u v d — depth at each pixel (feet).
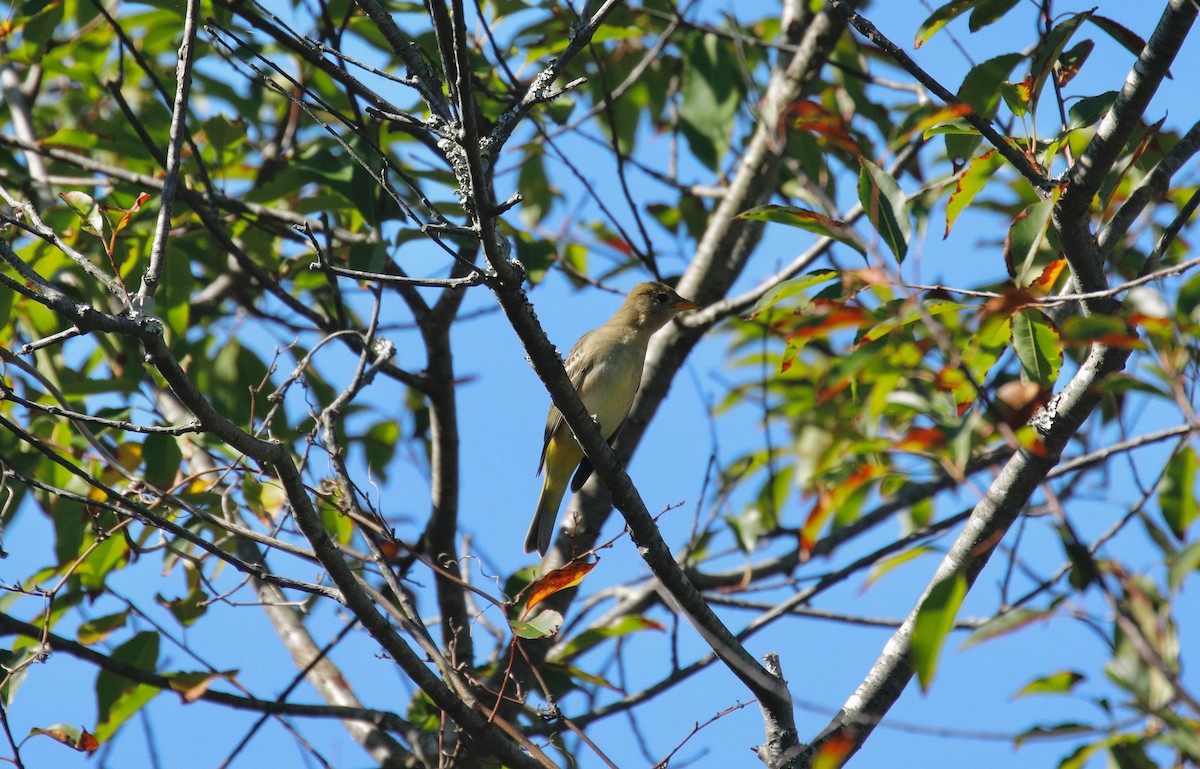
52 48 42.93
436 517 41.27
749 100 35.78
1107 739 22.81
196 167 41.55
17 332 39.65
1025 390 19.38
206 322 48.78
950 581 20.70
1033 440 18.63
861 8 47.75
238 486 36.29
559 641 40.27
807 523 20.54
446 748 34.63
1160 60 23.49
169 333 38.45
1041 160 26.43
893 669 28.55
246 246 44.19
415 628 28.86
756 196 45.16
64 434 35.99
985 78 26.53
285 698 33.19
